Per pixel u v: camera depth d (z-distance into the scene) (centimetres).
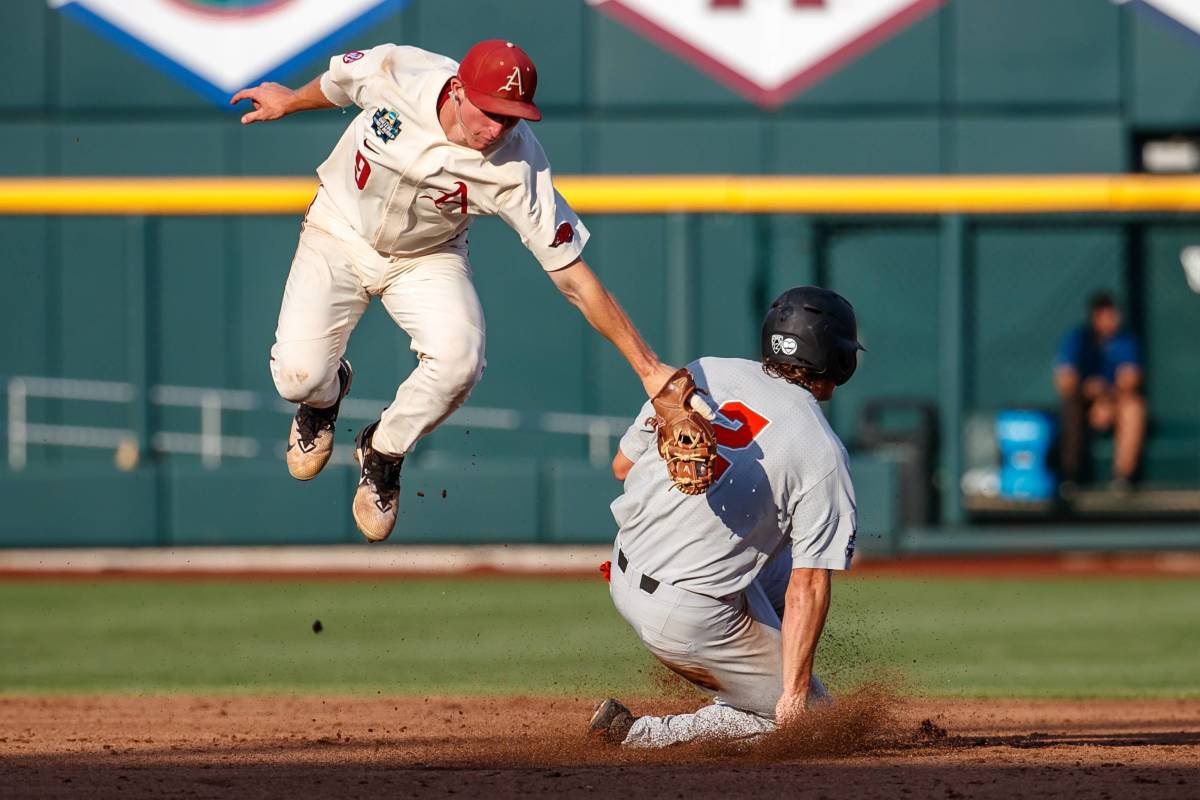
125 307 4962
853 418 5022
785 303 1548
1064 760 1591
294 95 1593
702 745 1625
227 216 4916
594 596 3884
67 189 4634
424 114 1468
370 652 3002
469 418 4881
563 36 5069
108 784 1449
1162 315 5038
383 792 1391
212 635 3266
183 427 4934
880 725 1762
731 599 1553
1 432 4959
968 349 4684
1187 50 5047
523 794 1371
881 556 4462
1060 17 5059
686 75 5075
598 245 4866
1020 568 4475
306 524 4378
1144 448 4966
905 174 5075
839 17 5075
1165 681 2605
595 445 4869
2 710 2184
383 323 4747
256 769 1563
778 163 5072
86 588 4125
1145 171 5175
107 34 5097
